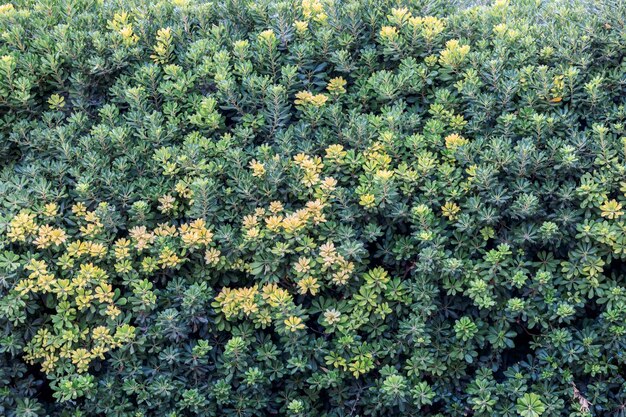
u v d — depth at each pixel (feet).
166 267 11.76
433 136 12.23
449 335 11.91
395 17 13.64
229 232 11.64
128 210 11.98
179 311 11.61
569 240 11.70
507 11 14.87
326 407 12.31
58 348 11.55
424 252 11.33
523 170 11.74
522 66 13.08
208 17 14.62
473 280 11.63
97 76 13.60
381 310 11.59
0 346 11.21
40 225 11.68
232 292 11.51
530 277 11.99
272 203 11.76
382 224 12.08
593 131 12.09
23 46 14.01
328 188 11.68
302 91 13.26
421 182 12.02
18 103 12.98
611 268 12.14
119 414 11.44
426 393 11.51
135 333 11.28
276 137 12.51
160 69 13.47
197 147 12.02
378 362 11.84
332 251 11.28
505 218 12.06
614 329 11.41
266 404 11.77
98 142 12.51
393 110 12.57
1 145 12.87
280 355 11.89
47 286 11.12
